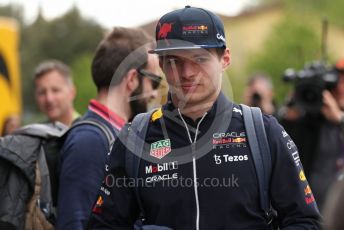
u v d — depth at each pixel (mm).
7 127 7266
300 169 3162
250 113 3182
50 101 6293
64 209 3527
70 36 40938
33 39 40750
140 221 3311
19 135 3955
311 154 6105
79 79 26109
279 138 3131
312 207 3137
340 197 2064
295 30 33562
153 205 3127
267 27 49500
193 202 3074
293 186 3113
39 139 3932
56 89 6305
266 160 3098
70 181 3564
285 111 6469
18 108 10516
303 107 6141
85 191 3537
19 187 3840
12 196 3818
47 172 3867
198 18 3139
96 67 3867
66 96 6359
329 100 6102
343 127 5961
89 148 3617
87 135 3660
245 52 47562
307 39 33156
